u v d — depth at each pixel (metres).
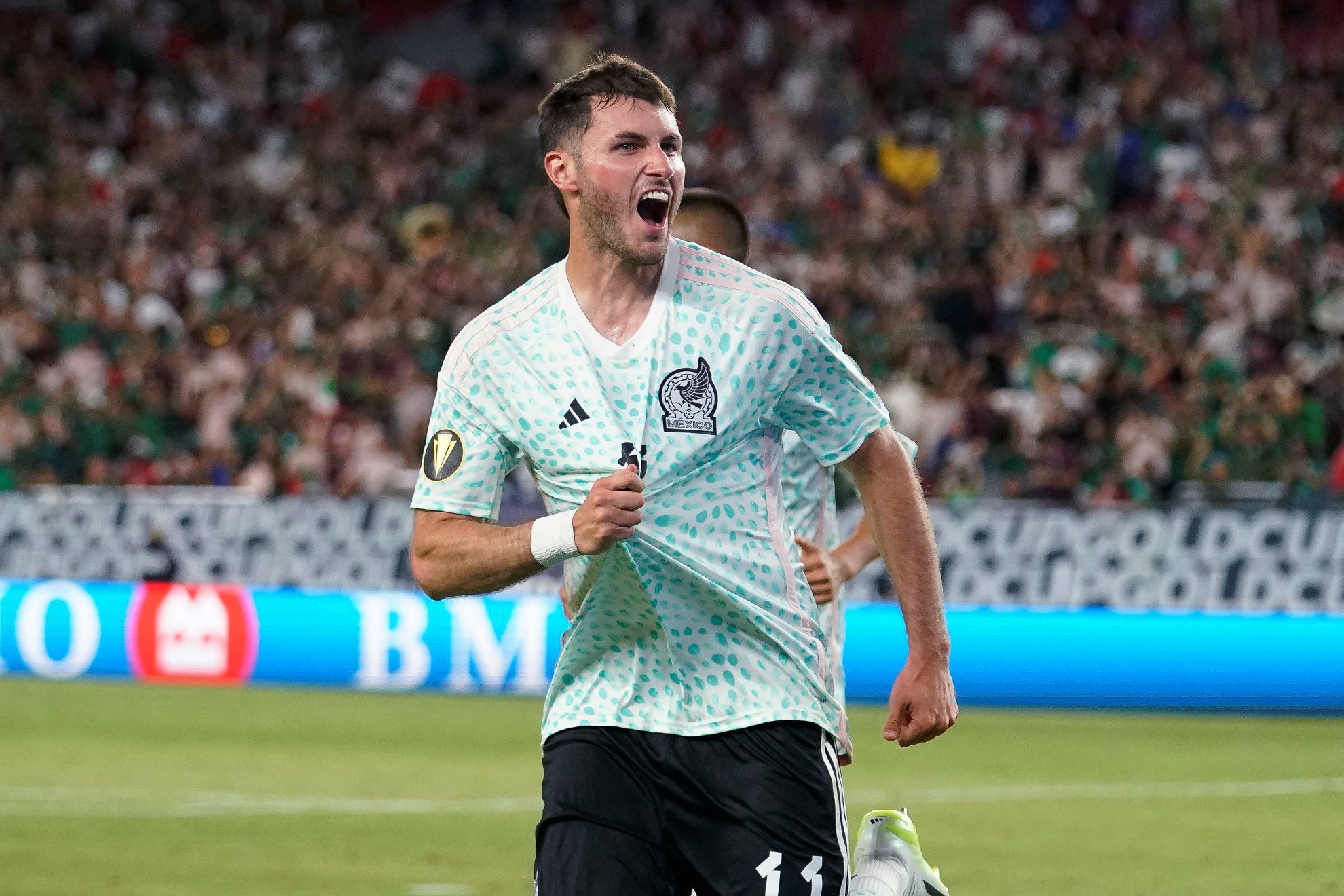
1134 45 48.53
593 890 7.22
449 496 7.48
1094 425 29.81
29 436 34.47
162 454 34.53
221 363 36.66
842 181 44.50
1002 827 17.41
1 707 26.14
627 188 7.22
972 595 26.34
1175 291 35.91
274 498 28.80
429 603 27.95
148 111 51.97
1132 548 25.86
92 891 14.28
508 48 54.25
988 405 31.25
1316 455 29.27
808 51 50.25
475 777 20.52
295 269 42.44
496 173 47.00
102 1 56.09
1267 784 20.03
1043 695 25.98
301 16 57.41
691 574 7.27
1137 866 15.54
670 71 51.44
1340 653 25.12
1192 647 25.59
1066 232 39.12
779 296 7.42
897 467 7.62
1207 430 28.80
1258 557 25.47
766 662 7.40
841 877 7.39
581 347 7.35
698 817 7.38
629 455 7.23
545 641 27.50
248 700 27.06
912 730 7.51
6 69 52.69
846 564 10.10
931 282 37.09
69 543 29.62
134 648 29.14
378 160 48.38
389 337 37.09
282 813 18.20
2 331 39.09
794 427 7.64
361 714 25.55
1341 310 35.41
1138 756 22.11
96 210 46.69
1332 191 39.94
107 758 21.80
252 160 48.88
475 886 14.59
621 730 7.40
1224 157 42.44
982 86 47.66
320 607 28.36
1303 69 46.88
